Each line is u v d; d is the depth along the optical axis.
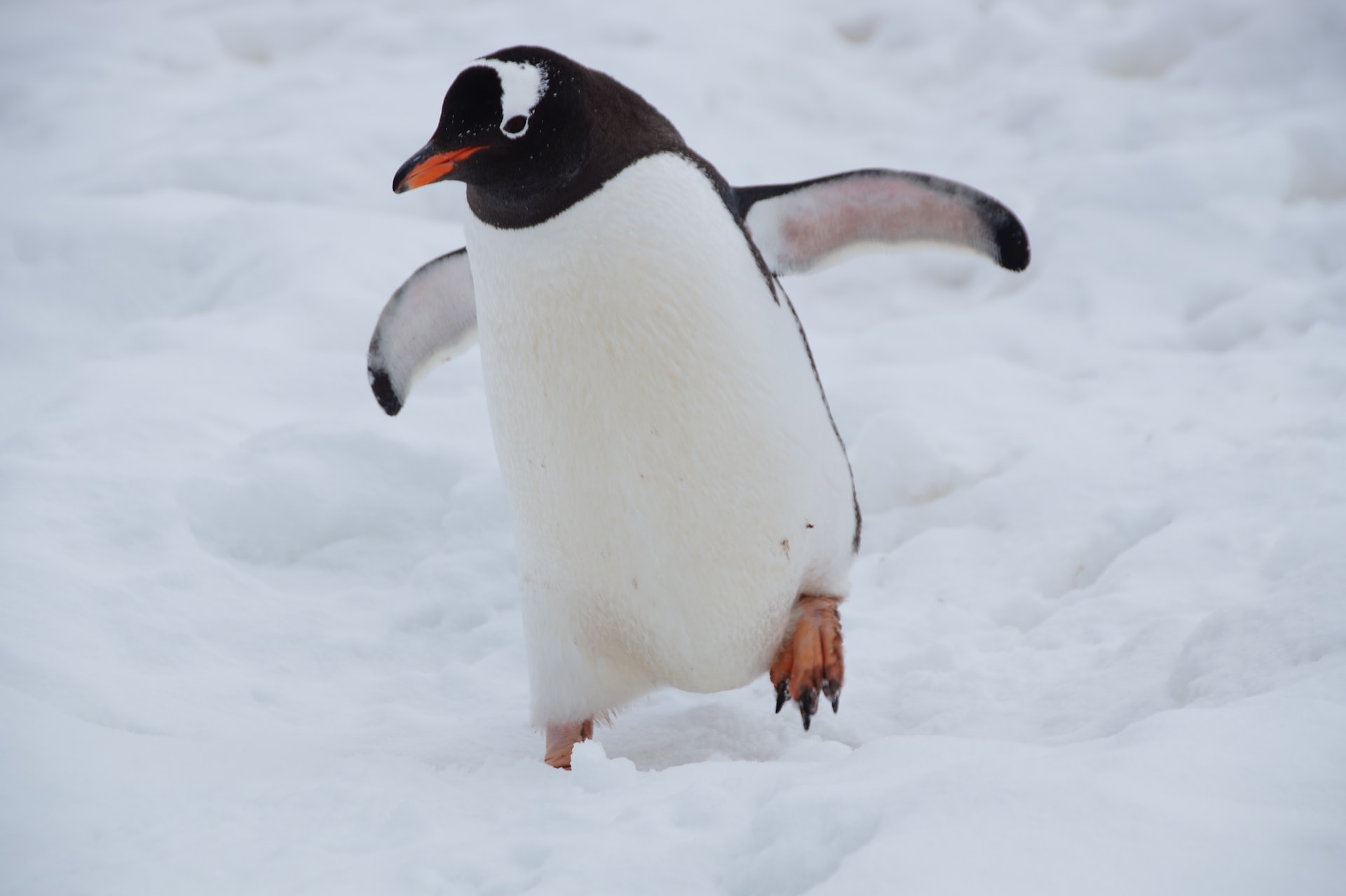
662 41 43.41
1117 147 33.72
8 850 8.34
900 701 13.16
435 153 10.16
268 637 15.34
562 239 10.38
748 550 11.51
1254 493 15.30
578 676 12.02
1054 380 22.05
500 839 7.98
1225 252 26.30
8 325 26.62
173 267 28.83
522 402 10.98
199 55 47.41
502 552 17.44
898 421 19.66
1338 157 29.00
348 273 27.02
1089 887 5.96
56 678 12.74
